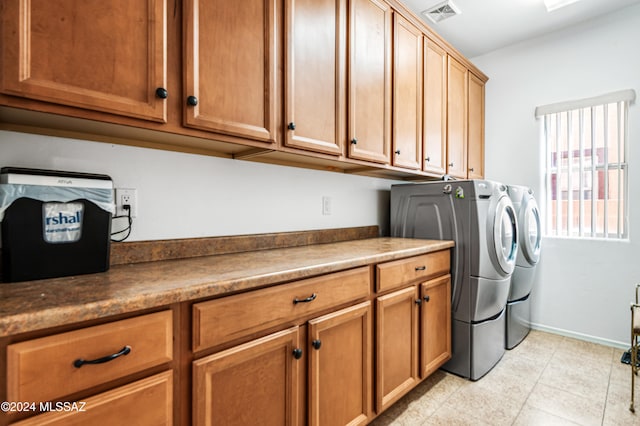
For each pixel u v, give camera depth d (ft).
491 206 6.60
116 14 2.86
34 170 2.83
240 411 3.09
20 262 2.74
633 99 7.68
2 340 1.91
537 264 9.03
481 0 7.41
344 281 4.18
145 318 2.46
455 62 8.35
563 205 8.95
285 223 5.83
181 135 3.60
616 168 8.08
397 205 7.59
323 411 3.90
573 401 5.70
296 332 3.58
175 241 4.30
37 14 2.48
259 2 3.96
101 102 2.76
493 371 6.83
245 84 3.82
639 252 7.66
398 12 6.32
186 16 3.32
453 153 8.26
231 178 5.03
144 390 2.43
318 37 4.72
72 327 2.14
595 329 8.27
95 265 3.20
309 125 4.59
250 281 3.10
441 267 6.29
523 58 9.43
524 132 9.45
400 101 6.39
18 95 2.42
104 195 3.26
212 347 2.87
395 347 5.12
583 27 8.41
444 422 5.16
